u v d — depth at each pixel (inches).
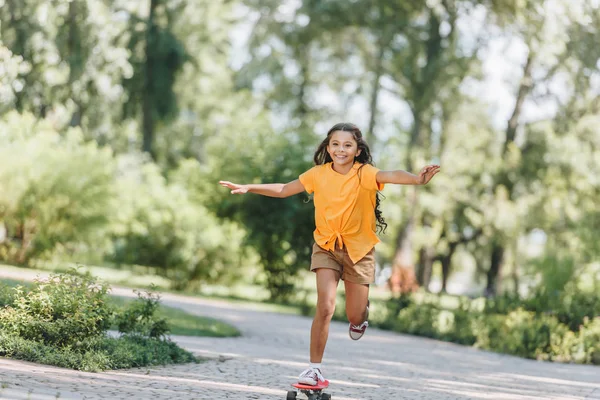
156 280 1569.9
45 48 1536.7
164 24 2089.1
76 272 494.6
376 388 473.4
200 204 1518.2
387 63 2113.7
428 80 1884.8
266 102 2529.5
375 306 1194.6
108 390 349.1
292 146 1473.9
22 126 1338.6
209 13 2283.5
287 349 719.1
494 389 518.9
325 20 1951.3
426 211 2233.0
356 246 341.1
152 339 525.0
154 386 383.6
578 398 494.6
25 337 442.0
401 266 2017.7
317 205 343.6
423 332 1073.5
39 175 1269.7
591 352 847.7
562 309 935.0
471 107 2260.1
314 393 347.9
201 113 2495.1
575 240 1405.0
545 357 856.9
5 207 1261.1
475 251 2532.0
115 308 520.7
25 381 337.1
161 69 2046.0
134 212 1486.2
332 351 738.2
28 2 1501.0
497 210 2026.3
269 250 1488.7
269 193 347.3
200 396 363.3
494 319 964.0
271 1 2073.1
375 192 340.8
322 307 339.6
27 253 1296.8
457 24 1932.8
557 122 2030.0
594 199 1985.7
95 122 1920.5
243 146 1499.8
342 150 336.5
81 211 1307.8
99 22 1695.4
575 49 1743.4
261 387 425.4
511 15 1798.7
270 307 1358.3
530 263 1143.6
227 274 1528.1
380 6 1900.8
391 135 2438.5
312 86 2477.9
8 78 1112.2
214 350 622.5
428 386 508.4
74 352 442.6
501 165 2068.2
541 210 1988.2
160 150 2458.2
